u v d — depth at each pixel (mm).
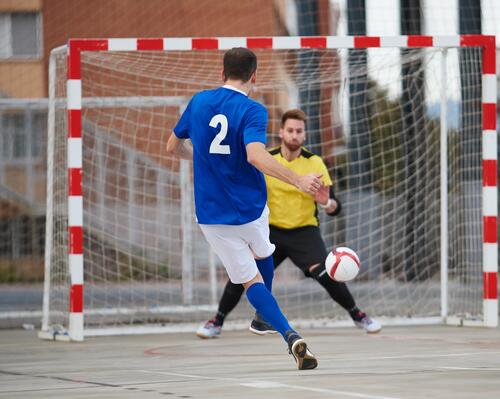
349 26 41719
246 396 12500
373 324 24219
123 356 19406
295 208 23406
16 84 57781
